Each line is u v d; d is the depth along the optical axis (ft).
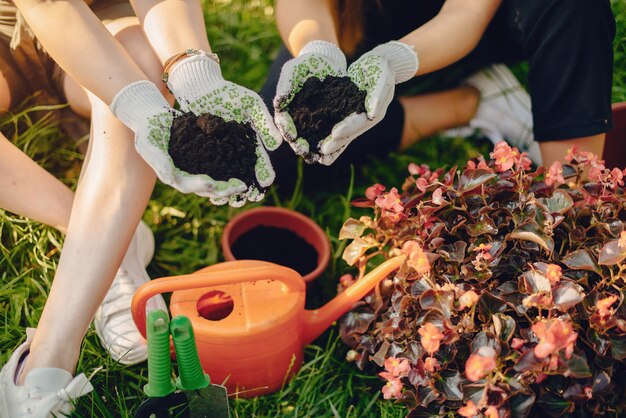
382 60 4.06
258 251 5.06
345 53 5.08
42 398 3.96
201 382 3.85
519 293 3.94
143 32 4.33
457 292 3.92
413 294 4.02
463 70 5.54
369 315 4.45
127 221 4.15
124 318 4.49
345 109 3.97
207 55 4.10
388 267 4.24
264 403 4.47
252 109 4.00
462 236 4.21
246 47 6.37
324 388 4.60
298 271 4.98
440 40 4.43
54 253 4.96
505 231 4.16
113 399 4.31
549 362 3.63
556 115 4.80
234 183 3.84
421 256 3.89
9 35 4.76
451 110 5.62
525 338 3.77
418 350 4.00
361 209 5.48
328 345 4.67
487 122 5.63
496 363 3.73
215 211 5.43
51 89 5.17
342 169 5.61
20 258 4.97
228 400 4.29
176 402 3.91
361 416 4.43
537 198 4.15
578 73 4.66
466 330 3.88
